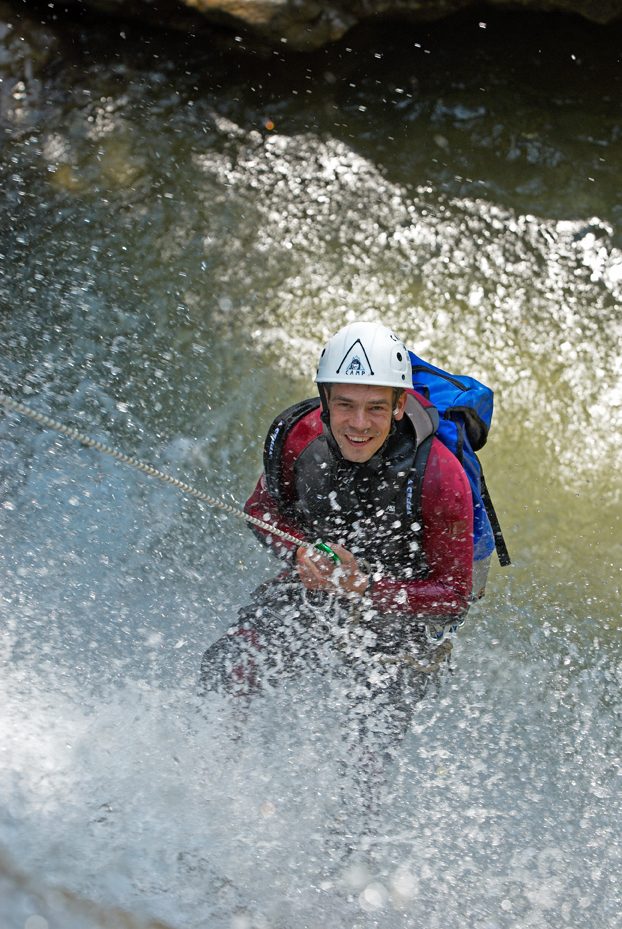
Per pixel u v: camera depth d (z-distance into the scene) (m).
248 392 14.66
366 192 16.27
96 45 16.67
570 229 16.00
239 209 16.09
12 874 6.52
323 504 8.54
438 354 15.26
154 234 15.77
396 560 8.71
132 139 16.36
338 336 8.22
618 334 15.46
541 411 14.93
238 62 16.64
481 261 15.90
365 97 16.64
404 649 9.23
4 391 13.91
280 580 9.37
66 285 15.17
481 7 16.41
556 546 13.77
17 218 15.66
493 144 16.42
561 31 16.53
